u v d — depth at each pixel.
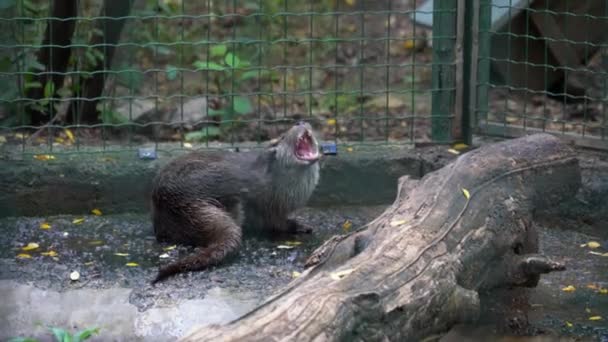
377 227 6.92
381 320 5.76
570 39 11.05
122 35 11.02
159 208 8.68
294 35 14.80
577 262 8.38
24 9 10.55
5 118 10.42
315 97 13.13
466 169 7.34
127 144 10.51
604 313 7.38
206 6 15.18
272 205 8.79
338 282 5.89
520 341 6.99
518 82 11.45
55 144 10.25
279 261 8.30
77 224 9.25
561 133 9.80
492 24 10.91
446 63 9.93
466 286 6.71
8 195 9.38
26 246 8.62
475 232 6.88
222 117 11.70
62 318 7.26
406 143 10.15
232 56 10.48
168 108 11.62
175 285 7.71
